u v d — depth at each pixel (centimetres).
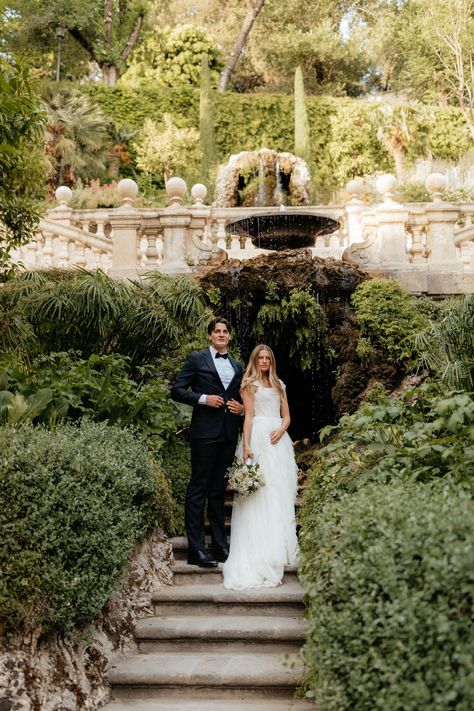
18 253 1045
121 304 599
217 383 478
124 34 2566
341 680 263
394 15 2564
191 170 1955
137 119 2111
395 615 240
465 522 264
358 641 253
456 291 794
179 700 350
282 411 495
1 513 341
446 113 2092
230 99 2147
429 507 284
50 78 2434
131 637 395
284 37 2572
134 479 423
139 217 830
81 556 353
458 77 2080
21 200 592
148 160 1928
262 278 697
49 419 443
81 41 2458
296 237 884
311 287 699
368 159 2052
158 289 634
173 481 530
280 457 473
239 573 439
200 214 827
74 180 1780
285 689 347
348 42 2608
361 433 450
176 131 1961
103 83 2295
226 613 421
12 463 352
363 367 686
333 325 716
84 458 376
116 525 379
